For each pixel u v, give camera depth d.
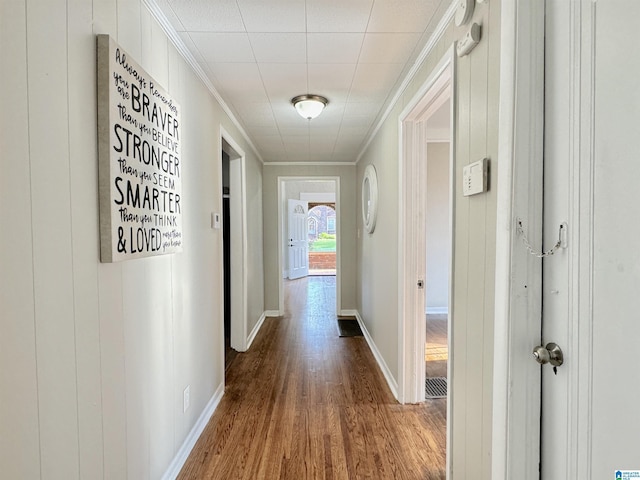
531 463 1.01
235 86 2.30
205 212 2.19
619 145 0.76
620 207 0.76
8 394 0.77
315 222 11.93
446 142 4.81
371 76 2.15
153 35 1.48
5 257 0.76
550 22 0.96
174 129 1.63
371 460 1.79
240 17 1.54
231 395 2.53
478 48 1.25
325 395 2.53
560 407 0.94
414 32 1.67
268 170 4.85
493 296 1.15
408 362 2.38
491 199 1.16
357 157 4.59
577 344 0.88
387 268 2.80
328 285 7.66
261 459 1.81
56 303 0.91
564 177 0.92
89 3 1.04
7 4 0.76
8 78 0.77
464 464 1.37
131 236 1.22
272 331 4.18
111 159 1.10
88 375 1.04
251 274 3.88
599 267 0.82
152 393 1.47
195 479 1.66
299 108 2.51
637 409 0.73
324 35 1.69
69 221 0.96
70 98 0.96
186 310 1.86
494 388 1.07
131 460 1.30
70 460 0.97
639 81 0.71
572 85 0.89
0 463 0.75
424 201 2.37
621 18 0.75
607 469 0.80
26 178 0.81
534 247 1.00
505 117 1.02
